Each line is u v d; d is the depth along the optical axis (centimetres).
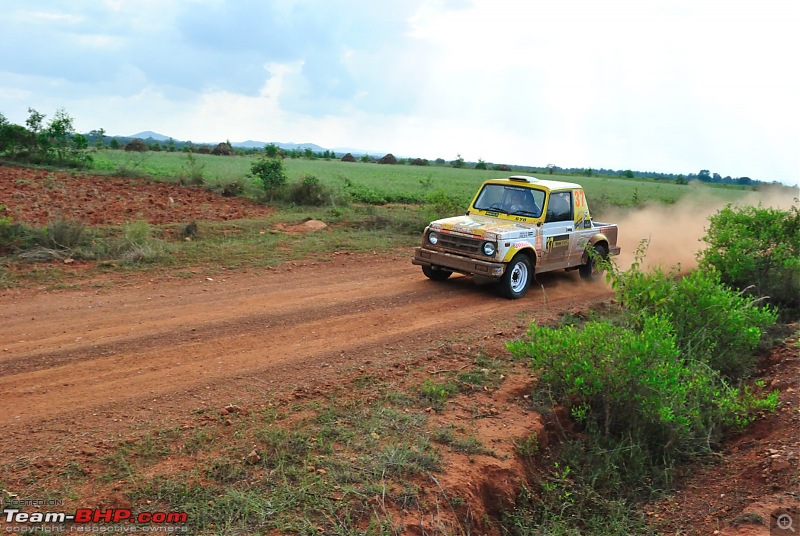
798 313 945
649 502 505
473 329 821
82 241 1195
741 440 584
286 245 1337
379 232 1573
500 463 491
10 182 1923
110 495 402
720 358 713
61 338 710
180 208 1748
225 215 1684
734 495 489
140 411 530
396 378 633
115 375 610
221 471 436
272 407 546
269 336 751
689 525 463
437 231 1045
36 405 534
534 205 1061
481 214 1107
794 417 584
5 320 768
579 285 1146
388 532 389
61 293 903
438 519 412
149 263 1107
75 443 467
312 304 904
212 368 639
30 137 2402
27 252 1093
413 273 1167
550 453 545
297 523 386
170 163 3634
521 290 1020
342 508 405
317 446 479
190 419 517
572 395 603
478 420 558
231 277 1052
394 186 3209
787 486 477
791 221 1011
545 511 466
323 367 657
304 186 2038
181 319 801
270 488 420
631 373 557
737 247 986
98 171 2359
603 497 499
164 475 427
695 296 733
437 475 458
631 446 538
